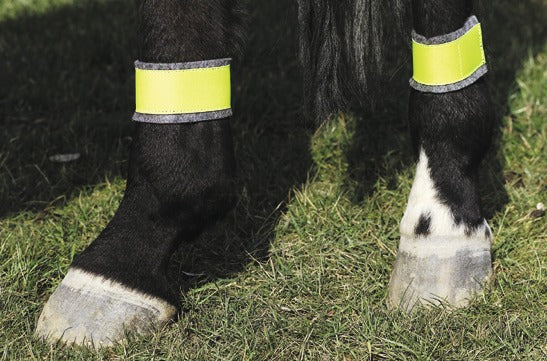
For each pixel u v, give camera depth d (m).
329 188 3.43
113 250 2.50
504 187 3.37
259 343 2.54
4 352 2.51
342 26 2.62
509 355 2.47
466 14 2.53
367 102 2.74
